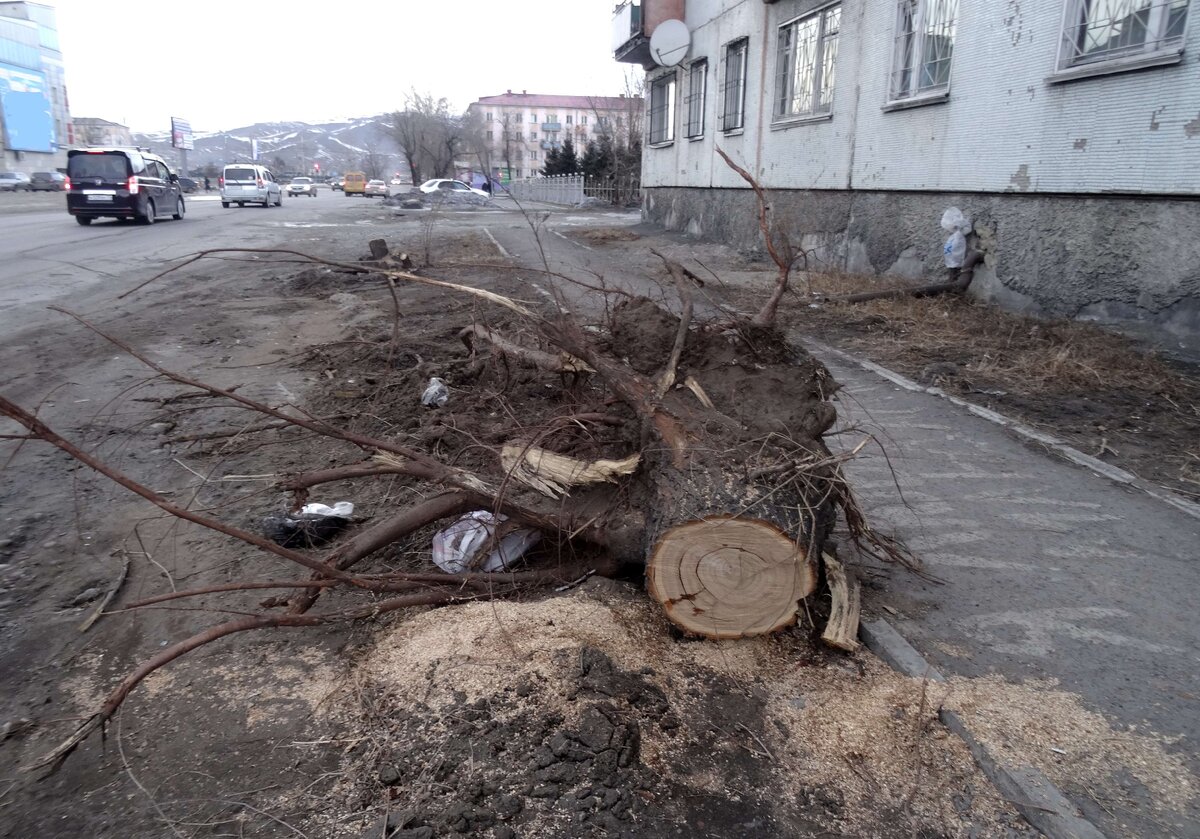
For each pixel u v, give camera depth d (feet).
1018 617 11.60
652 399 12.09
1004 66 31.53
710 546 10.43
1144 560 13.26
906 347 27.30
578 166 171.32
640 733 9.24
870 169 41.83
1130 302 26.86
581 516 12.28
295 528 13.93
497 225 83.30
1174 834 7.94
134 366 25.07
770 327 14.46
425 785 8.46
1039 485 16.24
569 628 10.69
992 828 8.13
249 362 25.77
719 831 8.09
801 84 49.32
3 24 237.04
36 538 14.12
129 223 79.71
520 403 19.45
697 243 62.03
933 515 14.88
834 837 8.05
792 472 10.83
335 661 10.65
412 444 17.57
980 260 33.91
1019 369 24.25
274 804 8.34
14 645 11.16
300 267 48.47
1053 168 29.48
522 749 8.84
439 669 9.96
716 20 61.00
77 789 8.67
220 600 12.25
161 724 9.59
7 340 28.14
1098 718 9.52
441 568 12.82
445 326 30.12
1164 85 24.91
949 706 9.62
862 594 12.06
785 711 9.68
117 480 8.96
